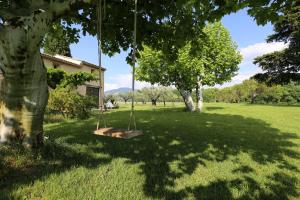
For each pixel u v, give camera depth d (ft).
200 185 16.49
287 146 29.94
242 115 72.95
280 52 113.19
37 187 14.47
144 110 100.12
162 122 51.44
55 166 18.12
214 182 17.13
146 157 22.41
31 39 17.33
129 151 24.39
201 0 19.19
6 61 17.97
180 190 15.61
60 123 48.70
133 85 18.39
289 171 20.22
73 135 32.22
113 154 22.93
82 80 79.77
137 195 14.55
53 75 71.92
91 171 17.72
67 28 31.94
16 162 17.20
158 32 28.86
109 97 129.08
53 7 18.19
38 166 17.69
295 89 221.25
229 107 123.03
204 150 26.07
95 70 126.31
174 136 33.58
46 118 52.29
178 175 18.20
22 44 17.15
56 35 32.83
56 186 14.82
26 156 18.29
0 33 17.22
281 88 225.56
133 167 19.31
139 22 27.99
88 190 14.71
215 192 15.53
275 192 15.87
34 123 20.30
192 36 26.91
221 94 275.18
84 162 19.65
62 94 59.82
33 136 20.31
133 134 16.83
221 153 25.13
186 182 17.01
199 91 93.71
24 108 19.71
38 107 20.36
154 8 26.53
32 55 18.30
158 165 20.30
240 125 48.67
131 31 29.17
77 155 21.15
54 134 32.35
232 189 16.07
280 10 19.03
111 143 27.61
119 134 16.63
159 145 27.61
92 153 22.49
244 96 252.42
